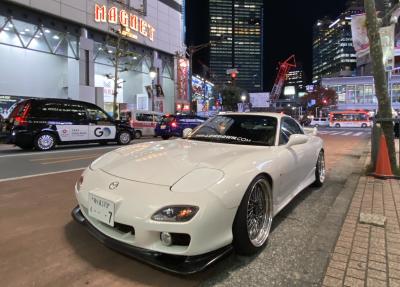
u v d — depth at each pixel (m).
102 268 2.76
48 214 4.13
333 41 139.50
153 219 2.41
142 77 31.58
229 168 2.83
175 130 18.05
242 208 2.80
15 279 2.56
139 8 29.75
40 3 20.86
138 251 2.49
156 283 2.54
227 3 118.94
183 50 38.28
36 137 11.27
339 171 7.49
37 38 21.39
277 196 3.56
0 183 5.90
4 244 3.21
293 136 3.98
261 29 123.44
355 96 77.38
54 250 3.08
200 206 2.42
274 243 3.31
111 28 24.23
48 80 22.33
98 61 26.44
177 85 36.38
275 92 100.69
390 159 6.36
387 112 6.30
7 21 19.50
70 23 23.34
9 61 20.05
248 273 2.71
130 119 19.67
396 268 2.71
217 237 2.55
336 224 3.77
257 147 3.72
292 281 2.58
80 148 12.37
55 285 2.49
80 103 12.58
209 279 2.61
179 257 2.50
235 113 4.69
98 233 2.79
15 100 20.44
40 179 6.28
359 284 2.46
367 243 3.20
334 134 26.59
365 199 4.74
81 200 2.97
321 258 2.96
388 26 7.07
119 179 2.80
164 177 2.70
